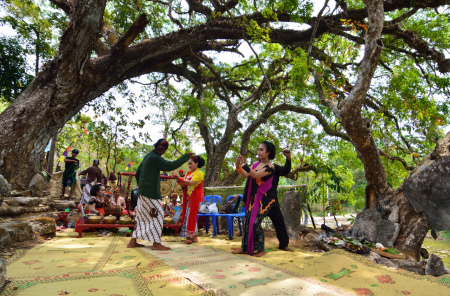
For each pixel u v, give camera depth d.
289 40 10.49
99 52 10.91
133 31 8.94
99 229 6.02
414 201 4.55
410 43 9.20
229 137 15.10
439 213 4.26
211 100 16.03
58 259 3.60
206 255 3.99
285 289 2.68
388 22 9.19
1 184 5.64
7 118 8.29
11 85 13.93
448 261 7.51
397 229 4.62
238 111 15.36
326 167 7.29
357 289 2.88
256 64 14.73
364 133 4.92
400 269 3.72
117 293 2.43
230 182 15.18
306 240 5.48
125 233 5.78
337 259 3.65
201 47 12.82
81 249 4.22
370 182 5.39
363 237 4.88
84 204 7.69
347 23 8.01
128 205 6.57
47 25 14.45
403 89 7.65
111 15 13.06
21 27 13.88
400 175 9.41
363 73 4.78
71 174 10.22
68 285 2.58
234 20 10.06
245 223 4.21
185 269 3.25
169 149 19.02
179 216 6.14
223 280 2.88
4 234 4.11
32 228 5.02
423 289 2.92
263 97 16.78
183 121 17.25
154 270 3.20
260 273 3.15
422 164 4.68
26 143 8.30
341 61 11.02
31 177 8.38
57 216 6.71
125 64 9.89
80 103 9.45
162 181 6.76
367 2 5.01
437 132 7.96
